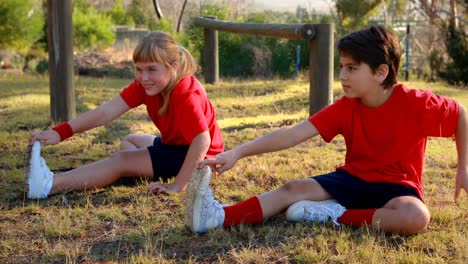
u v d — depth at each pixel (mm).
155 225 2918
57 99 5789
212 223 2785
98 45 17953
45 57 17172
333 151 4633
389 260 2414
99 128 5641
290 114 6520
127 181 3725
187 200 2775
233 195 3426
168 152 3646
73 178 3492
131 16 23781
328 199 2947
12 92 8492
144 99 3668
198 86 3564
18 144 4973
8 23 15430
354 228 2779
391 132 2789
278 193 2906
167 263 2449
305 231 2762
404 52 15211
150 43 3332
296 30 5684
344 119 2895
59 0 5613
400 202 2668
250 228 2789
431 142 5023
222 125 5945
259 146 2877
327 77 5621
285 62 13539
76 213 3104
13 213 3158
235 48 13914
